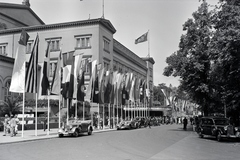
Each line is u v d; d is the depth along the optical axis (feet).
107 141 68.03
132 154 44.98
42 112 151.33
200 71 113.19
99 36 175.42
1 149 53.31
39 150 50.85
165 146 57.52
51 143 64.34
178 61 119.34
